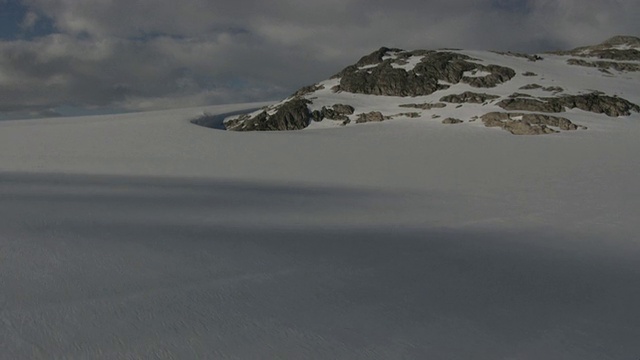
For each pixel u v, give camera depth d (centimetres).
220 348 684
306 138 5712
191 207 2056
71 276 974
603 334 802
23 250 1157
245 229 1580
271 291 942
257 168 4081
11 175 3516
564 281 1098
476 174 3528
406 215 2031
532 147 4753
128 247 1234
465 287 1026
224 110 9994
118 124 6988
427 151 4756
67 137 5922
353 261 1202
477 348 725
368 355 684
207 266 1095
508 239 1563
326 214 2009
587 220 1922
